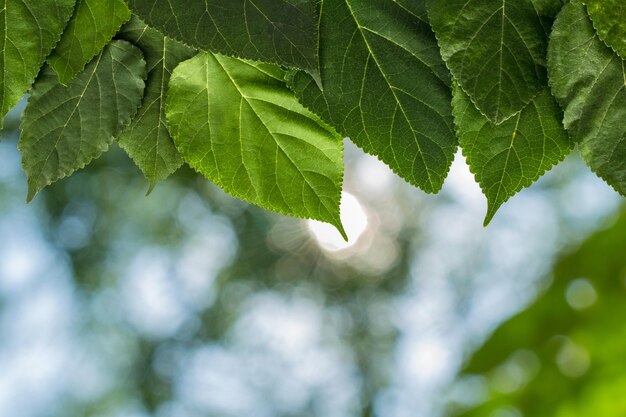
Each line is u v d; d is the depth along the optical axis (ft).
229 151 2.95
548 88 2.78
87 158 2.91
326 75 2.81
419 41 2.79
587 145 2.78
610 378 4.73
